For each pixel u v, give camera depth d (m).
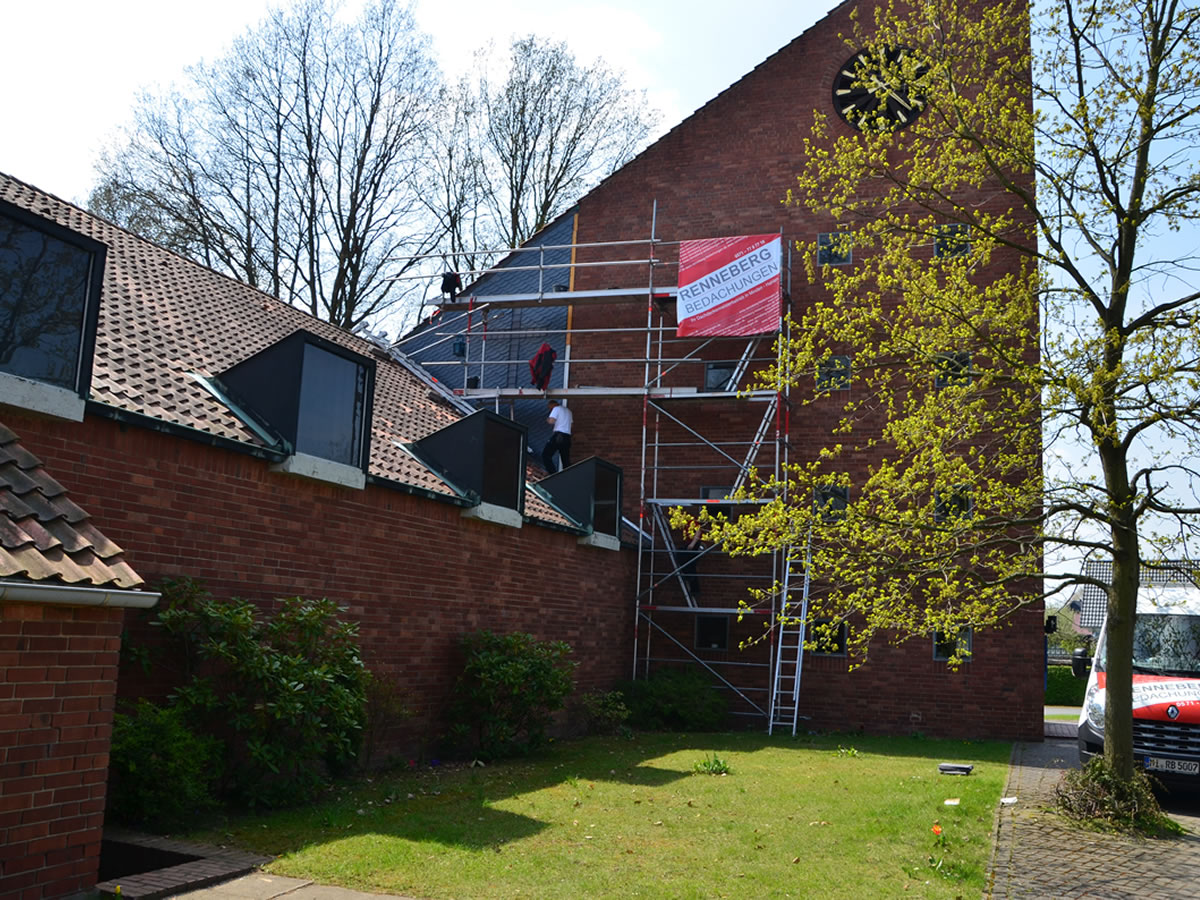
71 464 8.06
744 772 12.38
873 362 12.34
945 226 11.70
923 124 11.71
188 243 27.16
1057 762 14.77
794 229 21.00
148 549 8.72
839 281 11.87
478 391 20.94
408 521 12.45
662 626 20.22
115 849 7.21
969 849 8.12
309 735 8.80
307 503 10.70
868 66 11.73
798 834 8.43
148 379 10.05
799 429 20.11
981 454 10.87
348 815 8.52
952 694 18.70
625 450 21.27
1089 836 9.09
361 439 11.51
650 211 22.05
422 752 12.45
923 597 13.27
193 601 8.70
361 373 11.55
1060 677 35.34
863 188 19.95
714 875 7.00
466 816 8.72
